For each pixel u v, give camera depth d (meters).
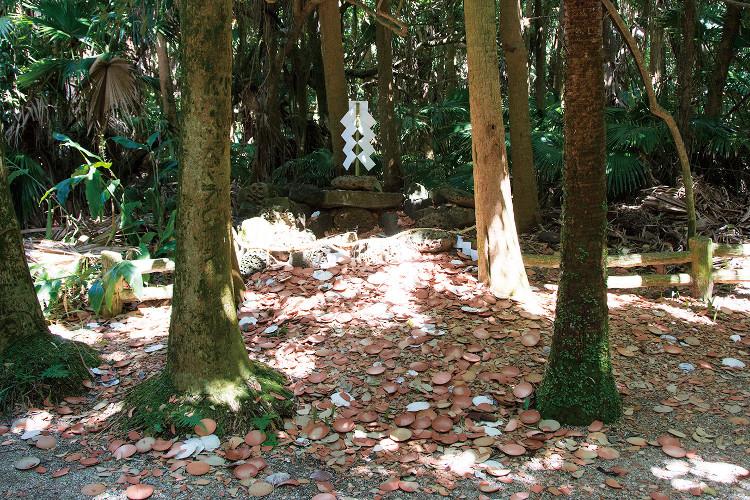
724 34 7.14
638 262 5.09
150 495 2.72
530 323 4.35
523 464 2.96
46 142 7.66
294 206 6.26
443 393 3.57
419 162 8.30
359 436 3.19
